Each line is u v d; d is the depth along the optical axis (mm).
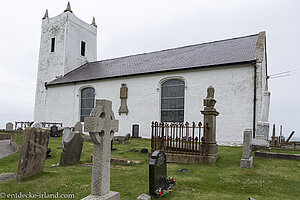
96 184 3781
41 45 27969
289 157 8672
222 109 14398
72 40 26906
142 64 20125
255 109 13406
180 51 20375
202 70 15367
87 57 28922
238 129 13766
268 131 11891
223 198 4562
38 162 5895
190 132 15430
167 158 8297
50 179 5480
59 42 26547
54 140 14672
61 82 22609
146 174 6336
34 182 5191
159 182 4949
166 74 16766
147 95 17547
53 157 9219
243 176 6262
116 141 13477
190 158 8031
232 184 5586
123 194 4688
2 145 13695
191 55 18281
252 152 10258
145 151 10273
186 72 15984
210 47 18812
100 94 20047
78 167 7203
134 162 7922
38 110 26859
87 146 11883
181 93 16406
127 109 18297
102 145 3826
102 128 3809
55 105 23109
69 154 7742
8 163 8164
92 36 29906
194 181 5770
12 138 14141
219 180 5895
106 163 3936
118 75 18906
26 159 5422
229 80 14383
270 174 6484
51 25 27453
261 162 8195
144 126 17406
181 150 8789
